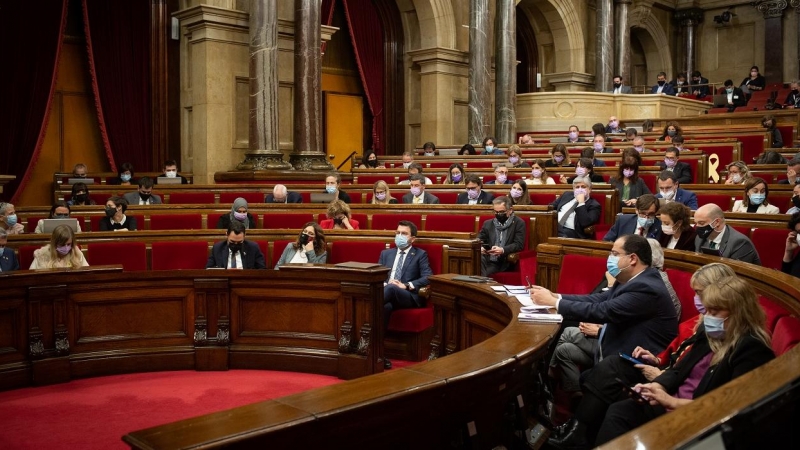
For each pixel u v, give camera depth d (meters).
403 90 17.47
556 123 18.12
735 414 1.49
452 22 17.11
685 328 3.67
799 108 15.74
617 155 10.77
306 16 12.96
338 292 5.45
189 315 5.68
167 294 5.61
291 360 5.56
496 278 6.93
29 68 12.41
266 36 12.52
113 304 5.52
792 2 23.05
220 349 5.60
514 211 7.58
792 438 1.76
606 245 5.12
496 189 8.91
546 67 21.11
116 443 4.02
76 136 13.41
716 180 10.74
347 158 15.36
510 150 11.22
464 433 2.75
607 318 3.84
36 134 12.52
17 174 12.41
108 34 13.11
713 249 4.65
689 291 4.24
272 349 5.60
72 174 12.61
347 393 2.44
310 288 5.51
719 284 2.92
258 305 5.66
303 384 5.24
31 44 12.41
